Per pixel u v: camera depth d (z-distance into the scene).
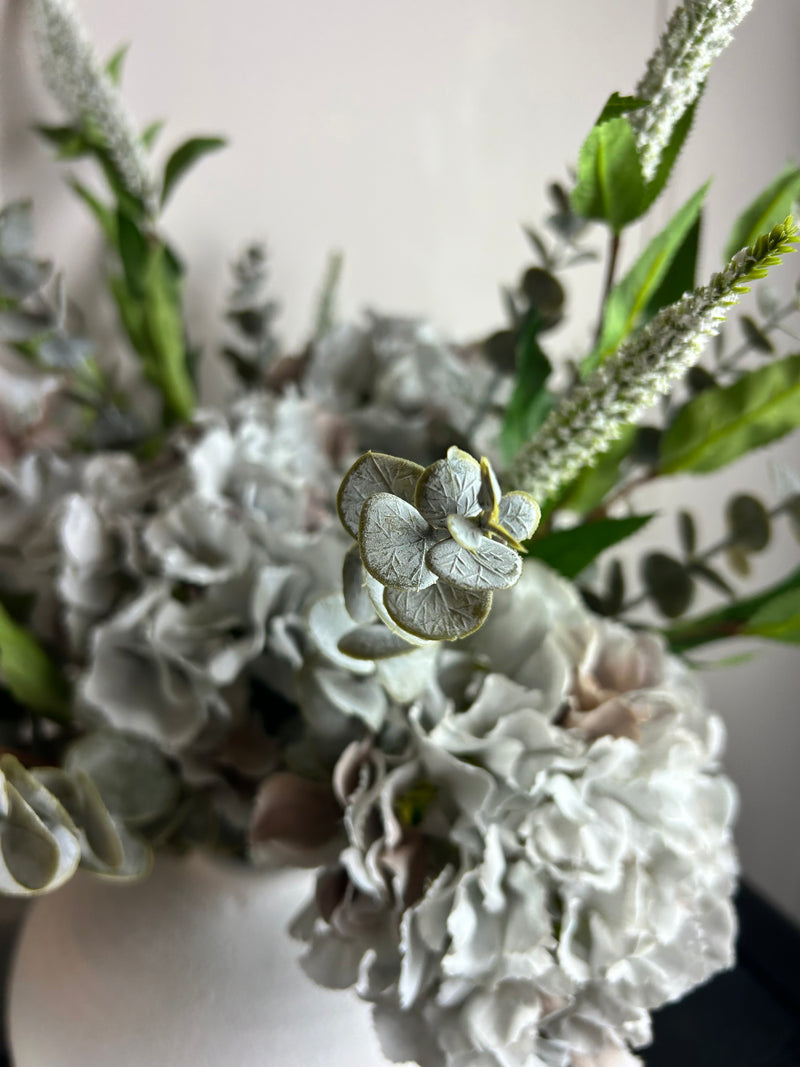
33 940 0.38
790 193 0.33
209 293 0.57
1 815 0.27
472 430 0.44
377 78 0.53
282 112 0.53
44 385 0.45
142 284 0.47
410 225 0.58
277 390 0.50
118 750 0.33
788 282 0.46
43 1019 0.35
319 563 0.32
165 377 0.49
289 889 0.34
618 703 0.29
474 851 0.28
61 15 0.41
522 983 0.28
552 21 0.53
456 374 0.46
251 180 0.54
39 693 0.34
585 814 0.28
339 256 0.52
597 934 0.28
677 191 0.53
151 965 0.33
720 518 0.60
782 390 0.34
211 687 0.31
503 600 0.30
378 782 0.28
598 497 0.39
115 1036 0.33
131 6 0.49
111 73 0.47
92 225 0.54
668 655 0.38
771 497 0.56
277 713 0.36
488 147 0.56
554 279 0.38
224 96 0.52
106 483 0.39
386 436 0.45
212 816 0.34
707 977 0.33
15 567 0.39
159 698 0.33
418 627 0.18
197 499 0.34
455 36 0.53
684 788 0.31
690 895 0.30
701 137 0.51
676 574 0.41
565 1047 0.30
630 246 0.58
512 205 0.58
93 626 0.35
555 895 0.29
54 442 0.48
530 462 0.29
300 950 0.34
